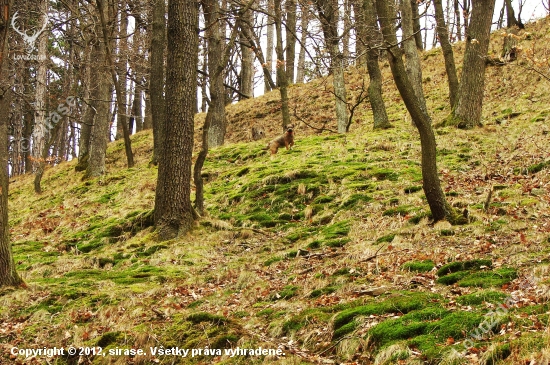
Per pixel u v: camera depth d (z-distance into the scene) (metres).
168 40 12.25
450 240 8.30
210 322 6.61
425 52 27.73
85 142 26.33
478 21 16.25
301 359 5.54
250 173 15.58
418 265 7.34
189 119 12.24
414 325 5.43
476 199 10.35
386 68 27.53
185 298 8.25
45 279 9.73
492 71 20.98
